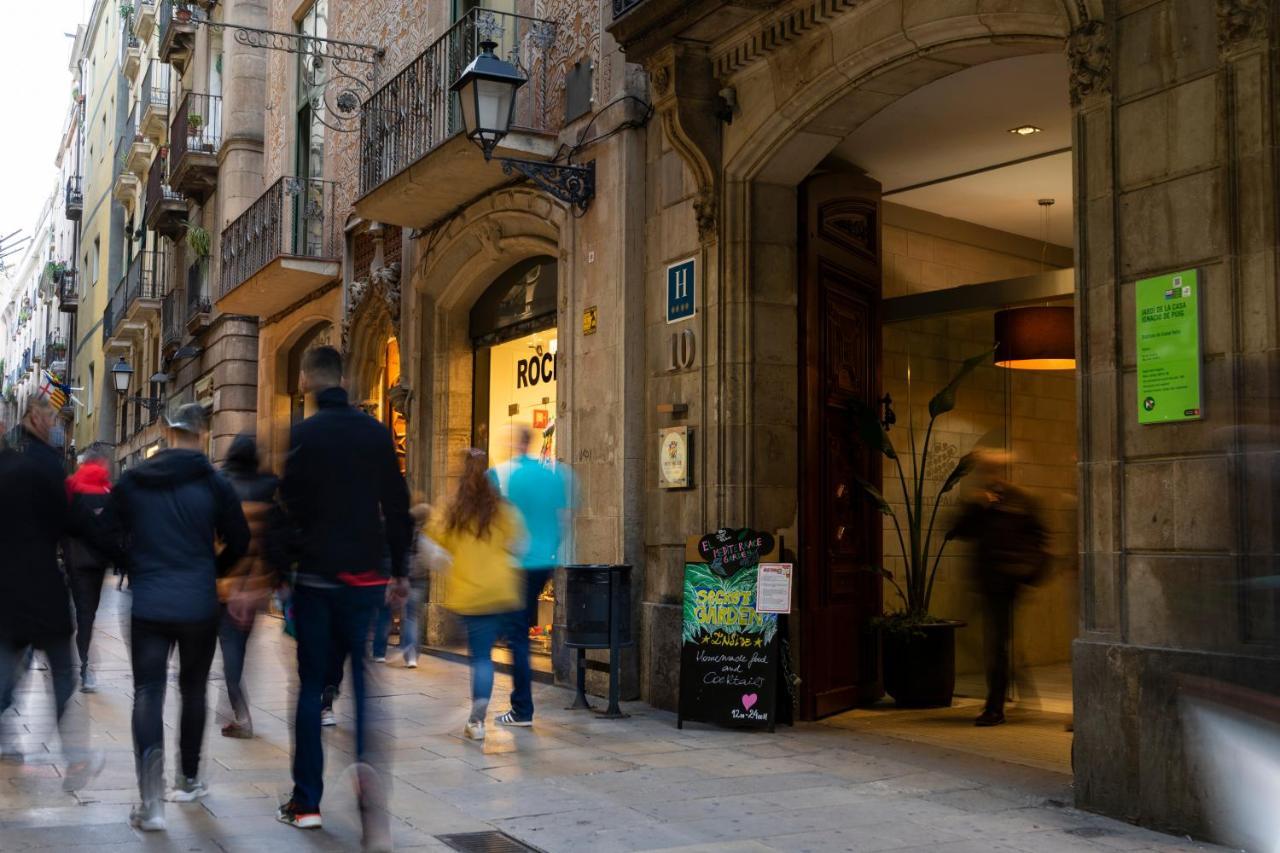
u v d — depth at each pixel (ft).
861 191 31.68
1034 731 27.09
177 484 17.69
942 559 35.58
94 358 131.03
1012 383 36.27
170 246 88.43
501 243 38.88
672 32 27.94
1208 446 17.54
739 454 28.25
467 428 43.73
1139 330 18.78
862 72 25.40
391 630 45.03
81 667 30.32
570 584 28.04
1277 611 15.29
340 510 16.65
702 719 26.08
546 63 35.96
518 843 16.81
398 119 43.14
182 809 18.19
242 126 69.36
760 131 27.89
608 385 31.99
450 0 42.57
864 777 21.53
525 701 26.25
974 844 17.01
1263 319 17.06
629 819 18.22
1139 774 18.11
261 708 28.09
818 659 28.63
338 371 17.53
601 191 32.76
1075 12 19.77
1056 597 36.96
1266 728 15.08
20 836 16.51
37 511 19.52
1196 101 18.13
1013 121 29.22
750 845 16.83
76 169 158.30
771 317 28.73
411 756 22.77
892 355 35.53
